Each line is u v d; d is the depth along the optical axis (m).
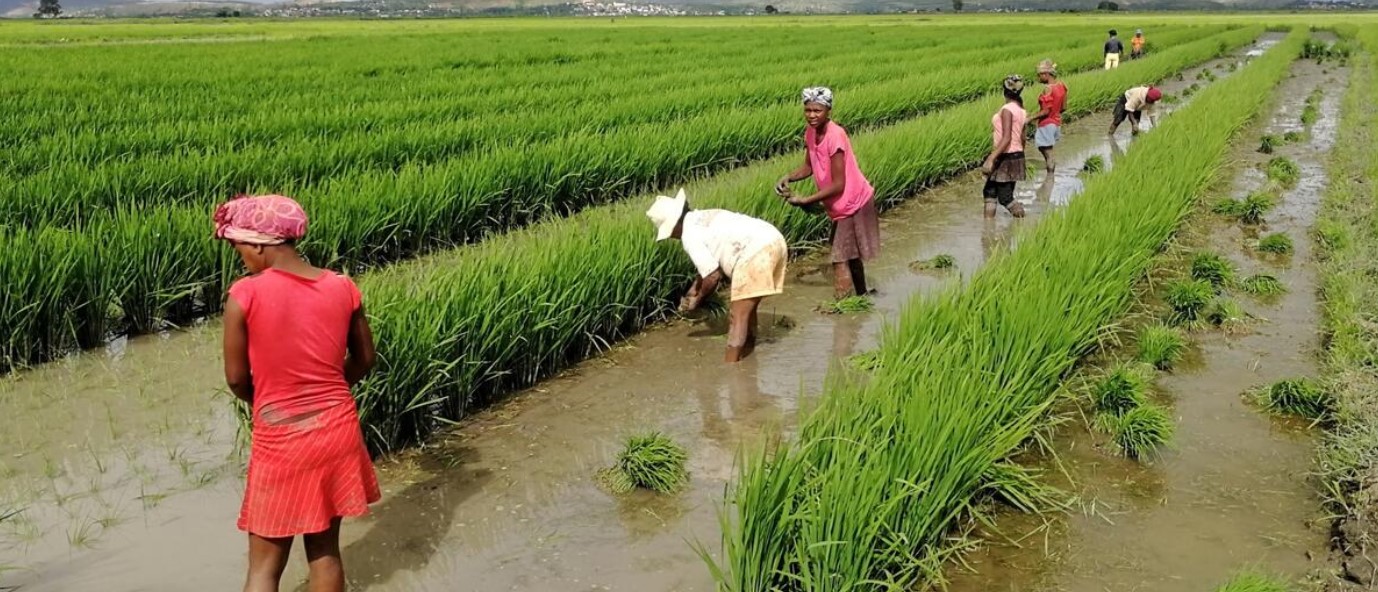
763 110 15.05
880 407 4.36
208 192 9.89
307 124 14.09
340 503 3.49
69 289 6.62
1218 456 4.90
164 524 4.32
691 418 5.48
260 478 3.38
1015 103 10.36
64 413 5.57
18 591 3.78
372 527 4.30
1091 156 14.48
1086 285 6.46
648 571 3.94
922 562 3.83
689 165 12.50
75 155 11.57
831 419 4.18
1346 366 5.65
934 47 38.22
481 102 17.05
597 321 6.59
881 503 3.73
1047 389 5.32
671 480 4.61
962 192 12.20
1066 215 8.05
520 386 6.04
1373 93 21.89
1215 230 9.77
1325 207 10.41
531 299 6.02
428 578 3.90
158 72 24.47
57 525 4.29
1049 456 4.95
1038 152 15.32
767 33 55.03
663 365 6.36
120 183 9.41
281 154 10.81
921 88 19.61
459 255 9.16
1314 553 3.99
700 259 6.18
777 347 6.63
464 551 4.10
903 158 11.55
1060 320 5.76
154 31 63.53
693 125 13.26
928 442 4.00
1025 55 34.44
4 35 55.09
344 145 11.60
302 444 3.35
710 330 7.05
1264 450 4.95
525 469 4.88
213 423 5.43
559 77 23.42
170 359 6.55
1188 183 10.10
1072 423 5.34
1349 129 16.12
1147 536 4.17
